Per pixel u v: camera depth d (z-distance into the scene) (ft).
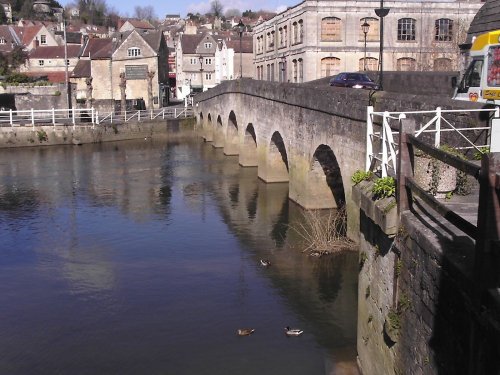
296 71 181.98
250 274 59.36
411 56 172.55
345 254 63.10
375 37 171.63
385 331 31.68
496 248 19.98
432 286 25.35
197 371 41.60
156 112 190.19
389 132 34.24
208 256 65.36
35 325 49.14
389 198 31.53
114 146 155.63
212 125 157.28
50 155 140.36
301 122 80.64
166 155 140.87
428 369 25.94
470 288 21.43
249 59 309.22
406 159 29.50
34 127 153.17
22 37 327.67
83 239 72.95
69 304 53.21
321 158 77.61
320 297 53.31
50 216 84.33
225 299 53.42
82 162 130.52
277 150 101.91
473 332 21.36
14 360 43.68
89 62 240.73
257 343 45.32
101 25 560.61
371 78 119.55
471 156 38.50
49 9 545.85
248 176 111.55
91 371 41.96
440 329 24.54
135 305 52.60
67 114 175.52
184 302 53.01
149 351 44.47
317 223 68.44
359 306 39.11
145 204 90.63
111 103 191.42
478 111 37.70
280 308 51.37
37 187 103.65
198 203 90.48
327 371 41.11
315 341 45.47
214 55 328.49
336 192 80.94
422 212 29.53
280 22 199.00
